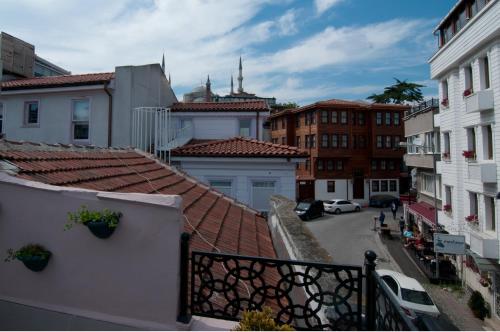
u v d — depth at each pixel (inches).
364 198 1537.9
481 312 505.7
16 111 469.7
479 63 555.5
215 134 584.4
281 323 106.7
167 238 100.5
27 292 109.7
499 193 478.3
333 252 831.7
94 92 442.6
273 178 413.4
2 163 134.4
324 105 1449.3
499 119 494.0
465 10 624.1
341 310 114.3
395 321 78.4
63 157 189.6
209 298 112.3
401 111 1536.7
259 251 208.7
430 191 932.0
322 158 1487.5
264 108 577.0
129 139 430.3
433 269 687.1
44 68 703.1
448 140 742.5
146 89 483.8
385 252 843.4
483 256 511.8
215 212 251.1
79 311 104.2
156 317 99.8
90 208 105.0
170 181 274.1
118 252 102.8
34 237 109.3
